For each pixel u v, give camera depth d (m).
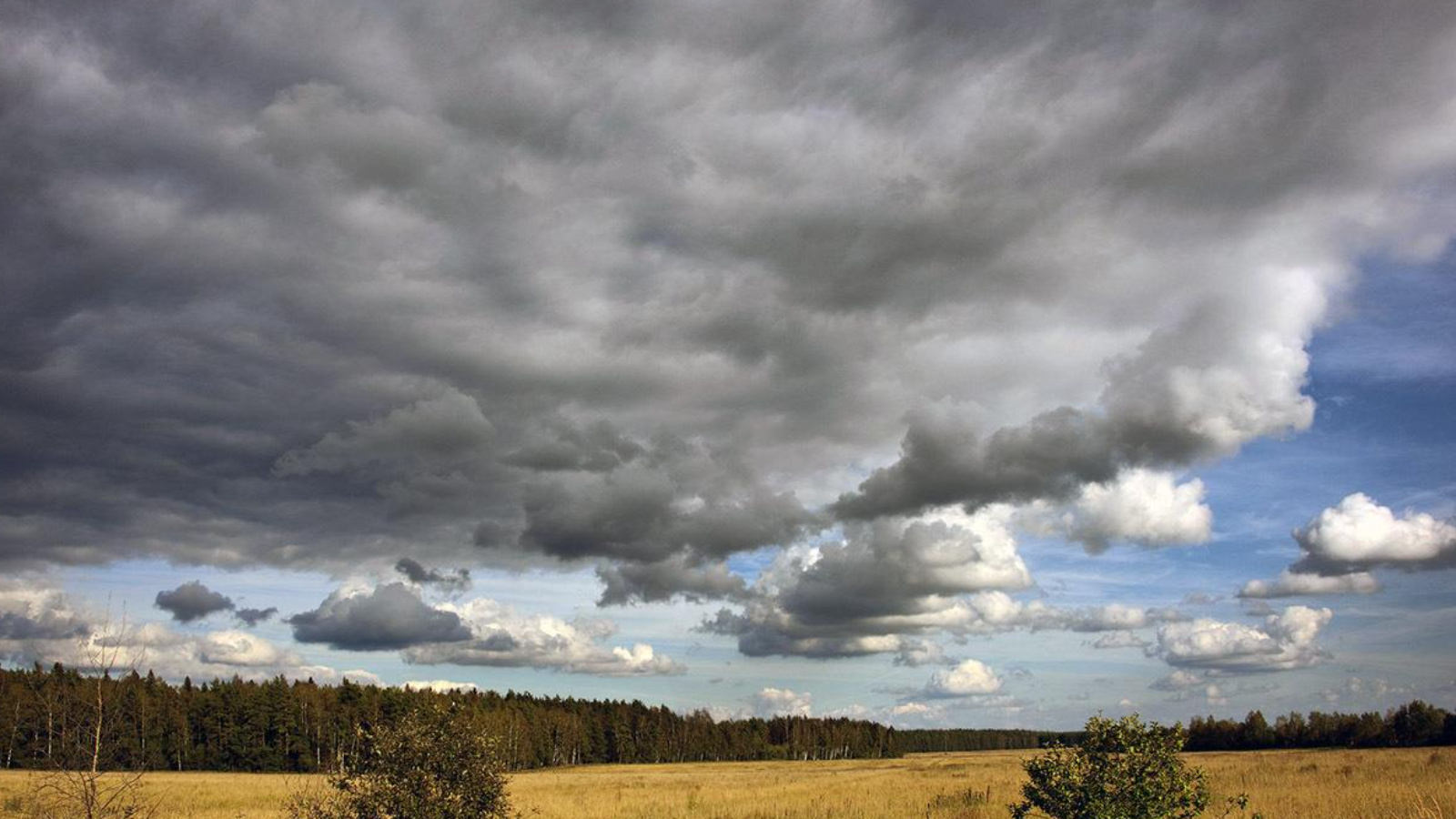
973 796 30.78
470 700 110.25
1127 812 13.90
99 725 12.02
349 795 14.91
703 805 32.47
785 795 36.94
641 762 138.50
